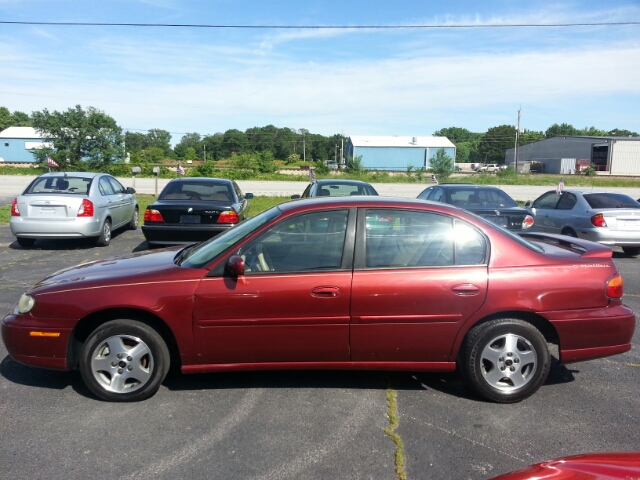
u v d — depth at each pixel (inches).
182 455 134.1
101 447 137.6
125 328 160.9
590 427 150.7
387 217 166.7
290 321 159.9
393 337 162.1
